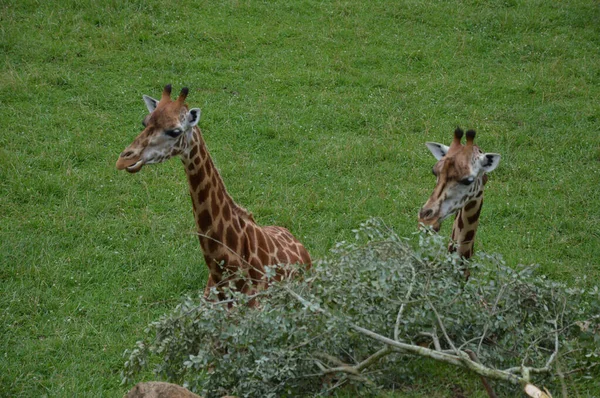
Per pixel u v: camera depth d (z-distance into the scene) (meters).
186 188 14.58
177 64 18.89
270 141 16.34
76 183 14.35
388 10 22.22
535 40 21.22
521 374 7.62
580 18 22.41
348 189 14.73
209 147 15.98
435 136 16.69
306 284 8.59
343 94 18.31
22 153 15.16
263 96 17.98
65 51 18.88
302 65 19.39
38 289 11.47
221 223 9.73
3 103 16.84
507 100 18.39
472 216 9.85
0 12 20.19
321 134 16.72
